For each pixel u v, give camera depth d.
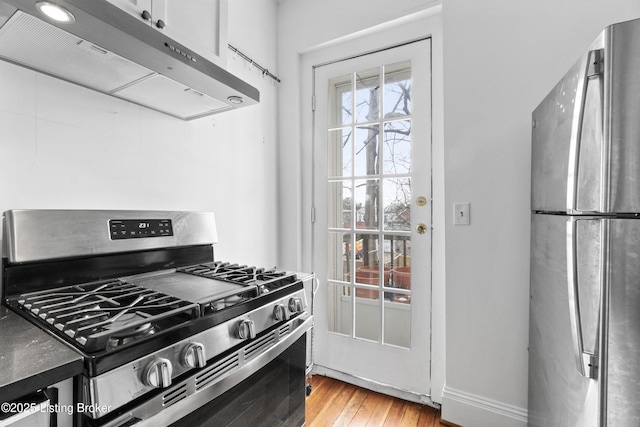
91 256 1.07
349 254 2.06
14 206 0.98
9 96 0.96
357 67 2.02
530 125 1.44
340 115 2.09
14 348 0.61
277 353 1.08
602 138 0.73
